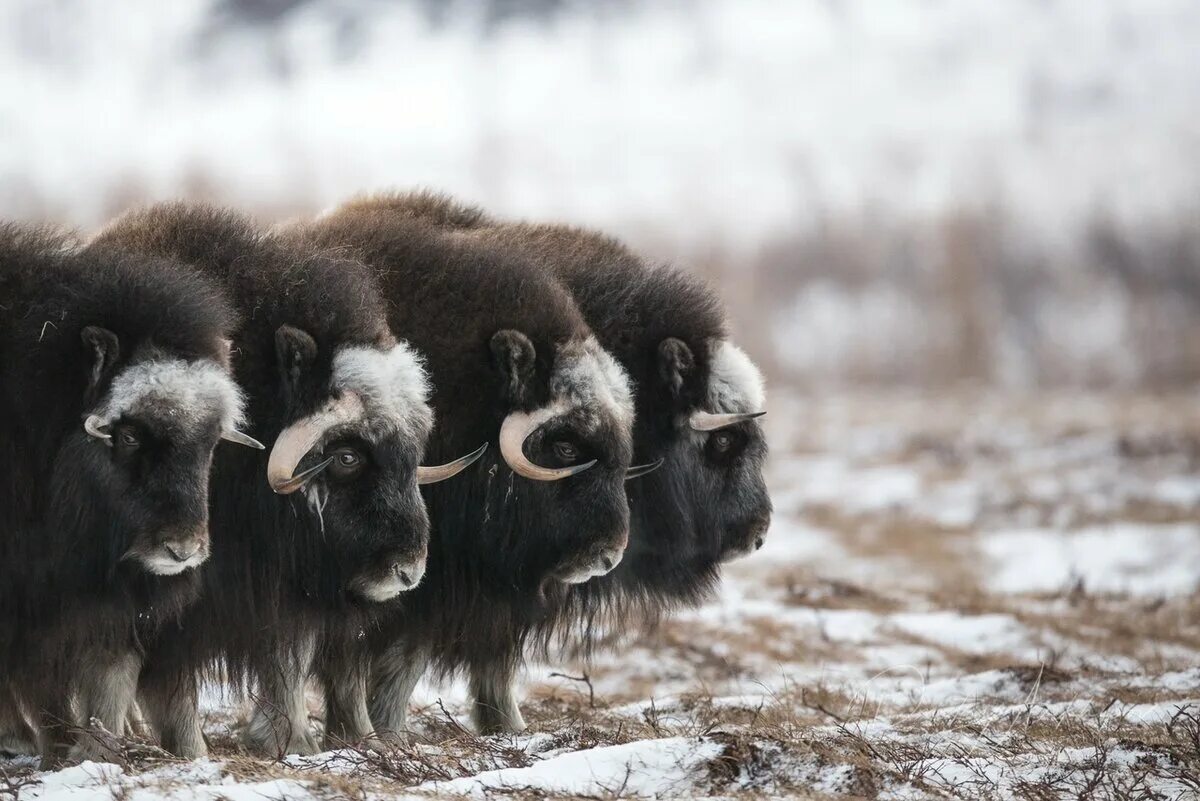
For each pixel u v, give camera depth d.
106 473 24.44
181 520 24.41
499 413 31.28
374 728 31.91
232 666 29.12
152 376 24.55
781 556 72.06
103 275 25.27
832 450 120.25
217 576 27.91
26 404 24.61
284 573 28.30
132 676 27.16
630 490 35.09
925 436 121.62
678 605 36.91
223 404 25.14
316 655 31.34
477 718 33.56
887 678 41.75
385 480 27.80
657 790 23.20
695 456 35.75
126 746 25.25
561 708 37.19
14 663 25.27
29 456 24.67
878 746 26.33
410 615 31.52
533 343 31.22
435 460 31.03
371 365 27.83
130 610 25.41
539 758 25.70
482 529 31.59
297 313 27.97
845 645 47.41
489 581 31.92
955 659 44.97
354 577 28.08
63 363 24.70
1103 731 28.88
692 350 35.34
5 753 30.06
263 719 29.88
